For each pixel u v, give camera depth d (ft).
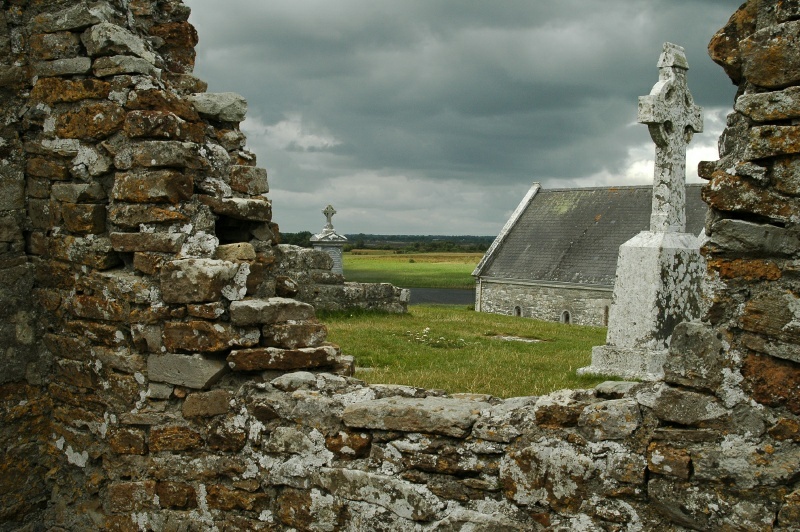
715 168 11.96
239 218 18.70
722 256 11.62
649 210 136.26
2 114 18.21
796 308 10.87
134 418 17.07
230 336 16.35
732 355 11.43
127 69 17.17
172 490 16.69
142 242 17.03
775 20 11.35
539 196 159.53
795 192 10.95
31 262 18.85
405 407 14.08
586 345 45.06
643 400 12.17
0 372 18.11
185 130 17.51
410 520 13.91
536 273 141.49
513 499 13.03
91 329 17.83
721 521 11.25
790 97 10.91
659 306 33.50
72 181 18.04
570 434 12.60
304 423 15.26
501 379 28.48
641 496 12.01
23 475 18.54
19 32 18.37
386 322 49.90
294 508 15.29
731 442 11.34
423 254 370.73
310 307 17.60
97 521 17.92
